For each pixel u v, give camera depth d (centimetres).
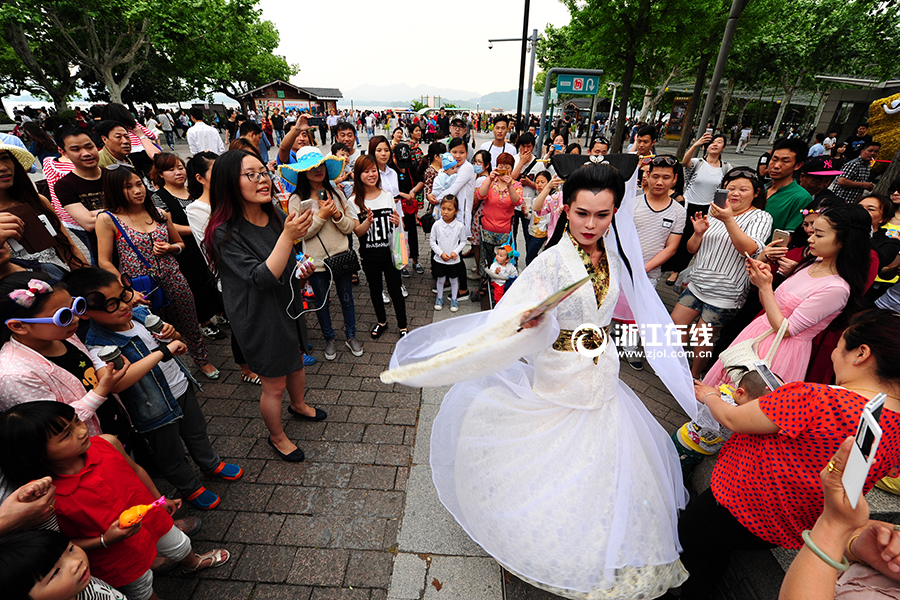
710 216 327
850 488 97
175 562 205
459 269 470
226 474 258
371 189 379
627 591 173
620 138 1194
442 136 1112
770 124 3891
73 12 1762
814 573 106
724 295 320
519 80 1127
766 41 2067
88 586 135
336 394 341
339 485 258
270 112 2788
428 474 268
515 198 465
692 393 207
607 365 189
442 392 345
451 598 197
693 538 174
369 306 493
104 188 292
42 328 154
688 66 2058
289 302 240
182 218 380
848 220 212
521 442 196
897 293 303
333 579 206
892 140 561
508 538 183
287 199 322
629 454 186
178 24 1966
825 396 130
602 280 183
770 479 146
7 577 108
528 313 141
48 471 142
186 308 331
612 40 1133
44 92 2697
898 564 109
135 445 214
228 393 340
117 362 166
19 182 259
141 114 2767
